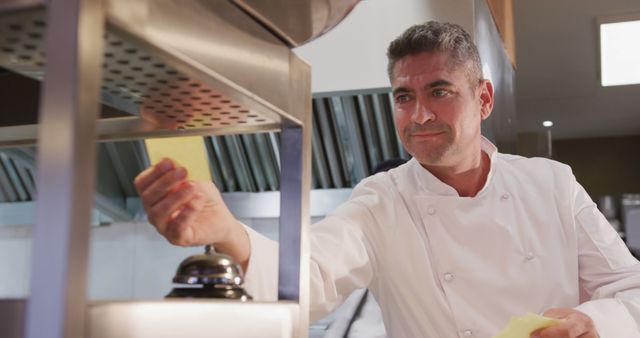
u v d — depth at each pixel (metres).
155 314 0.68
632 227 7.18
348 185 3.06
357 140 2.91
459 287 1.72
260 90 0.89
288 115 0.97
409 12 2.52
